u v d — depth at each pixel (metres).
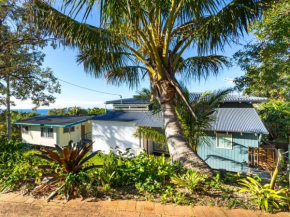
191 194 2.64
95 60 4.53
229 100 9.21
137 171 3.01
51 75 8.87
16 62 7.18
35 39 6.47
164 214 2.19
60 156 3.15
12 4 5.50
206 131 8.21
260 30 4.57
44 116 16.30
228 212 2.23
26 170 3.13
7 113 11.56
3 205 2.39
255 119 8.05
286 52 4.22
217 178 2.94
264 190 2.46
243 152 7.70
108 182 2.81
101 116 11.83
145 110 11.87
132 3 2.68
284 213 2.22
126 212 2.23
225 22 3.66
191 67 5.52
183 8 3.50
